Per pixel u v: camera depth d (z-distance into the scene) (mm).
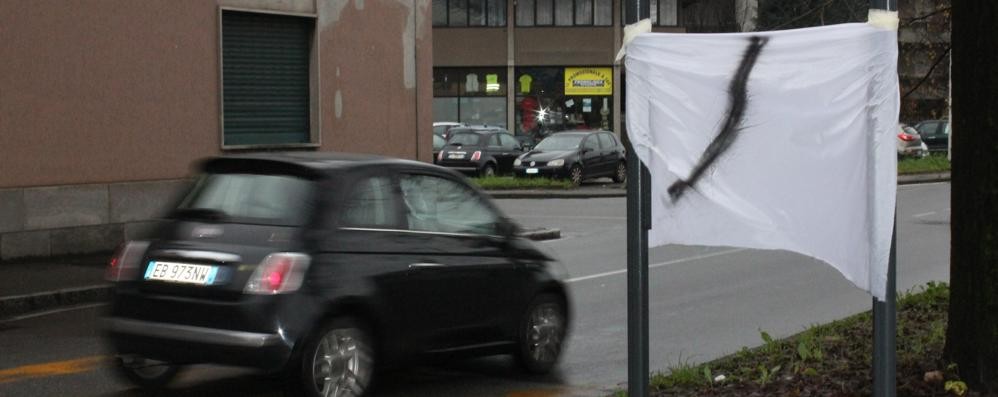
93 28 18859
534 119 65625
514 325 10000
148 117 19734
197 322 8391
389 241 8867
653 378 9156
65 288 14977
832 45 6441
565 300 10602
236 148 21219
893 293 6566
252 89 21578
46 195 18156
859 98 6461
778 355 9836
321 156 9086
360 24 23562
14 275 16172
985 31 7496
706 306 14406
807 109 6512
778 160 6566
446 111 65562
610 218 29438
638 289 6707
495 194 37406
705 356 11070
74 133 18594
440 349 9312
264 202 8586
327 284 8320
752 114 6578
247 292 8195
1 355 10984
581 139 42750
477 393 9484
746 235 6621
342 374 8484
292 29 22312
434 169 9523
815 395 8172
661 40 6641
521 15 65375
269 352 8109
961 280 7879
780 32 6516
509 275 9891
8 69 17609
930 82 12953
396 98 24500
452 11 64938
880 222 6480
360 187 8781
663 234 6691
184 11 20281
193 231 8625
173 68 20141
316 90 22562
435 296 9172
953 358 7980
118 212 19297
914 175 47250
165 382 9406
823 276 17344
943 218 28828
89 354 11062
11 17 17656
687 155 6664
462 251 9445
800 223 6559
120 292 8781
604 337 12148
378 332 8773
